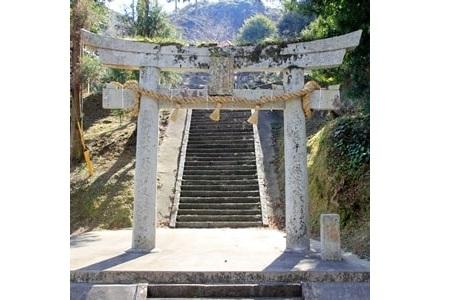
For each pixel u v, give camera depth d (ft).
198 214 43.19
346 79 34.12
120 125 61.77
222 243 30.78
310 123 57.67
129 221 42.11
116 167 50.57
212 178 48.73
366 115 36.50
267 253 26.22
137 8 71.20
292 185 26.84
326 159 38.42
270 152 54.60
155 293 20.29
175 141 57.26
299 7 36.65
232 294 20.29
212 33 184.85
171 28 73.41
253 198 44.78
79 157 52.47
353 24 29.66
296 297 20.24
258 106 27.09
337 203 34.22
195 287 20.34
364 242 27.68
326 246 24.06
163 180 48.47
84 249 28.22
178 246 29.25
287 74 27.35
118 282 20.80
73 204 44.50
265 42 27.48
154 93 26.76
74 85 51.31
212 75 27.04
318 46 26.84
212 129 60.03
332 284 20.36
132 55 27.27
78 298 19.44
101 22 52.80
